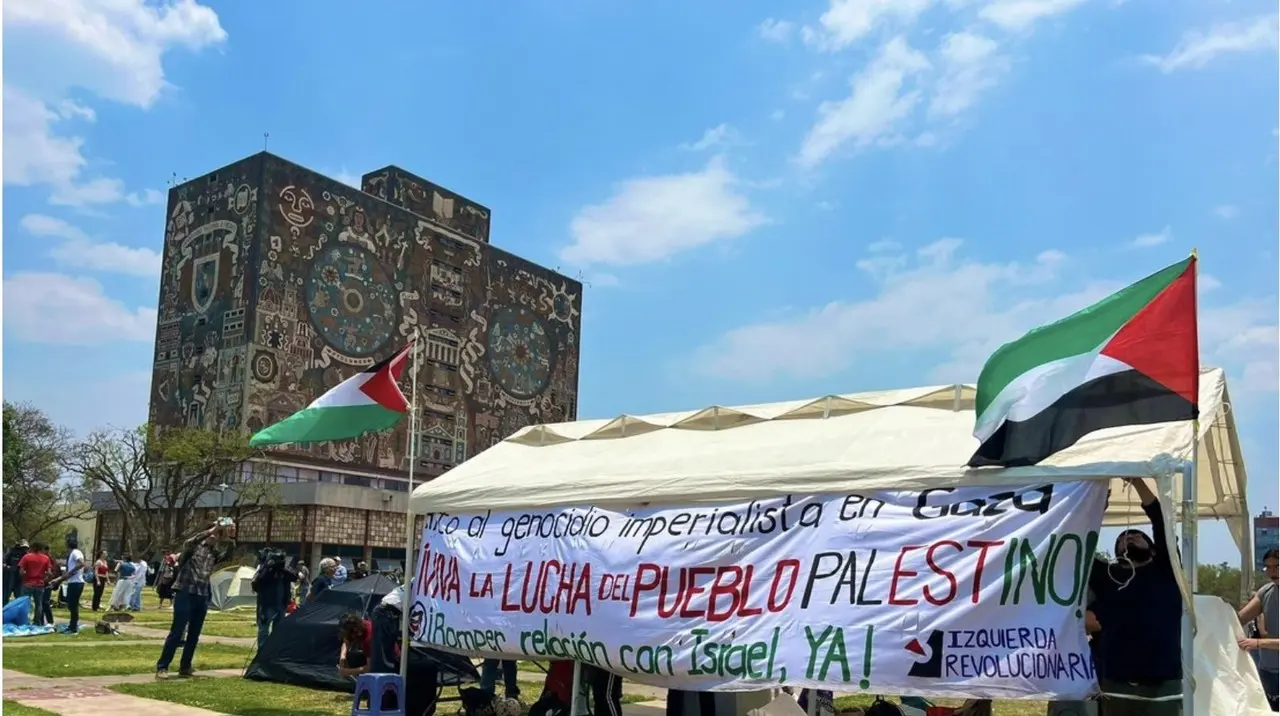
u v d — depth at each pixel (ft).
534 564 31.19
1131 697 21.99
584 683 30.50
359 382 40.09
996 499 23.90
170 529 212.64
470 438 322.34
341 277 279.69
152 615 86.02
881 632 24.22
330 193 279.90
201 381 260.42
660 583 28.22
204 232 271.90
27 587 64.18
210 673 44.91
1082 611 22.22
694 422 33.88
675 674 27.20
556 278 373.81
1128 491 31.96
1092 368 22.31
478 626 31.65
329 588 44.52
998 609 23.06
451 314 320.50
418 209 319.27
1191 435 22.29
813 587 25.64
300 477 258.78
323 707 35.70
